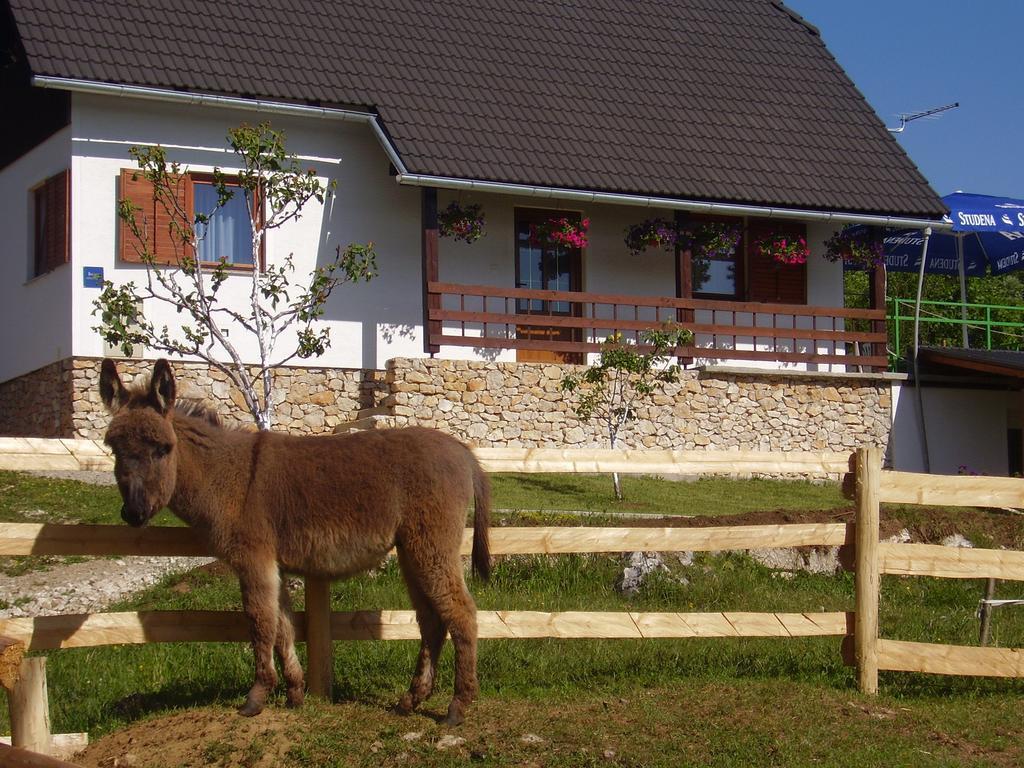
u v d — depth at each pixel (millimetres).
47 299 18906
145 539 7523
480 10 23922
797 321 23438
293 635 7551
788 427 22000
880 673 9195
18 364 20094
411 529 7203
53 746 6887
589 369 18422
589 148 21078
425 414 19266
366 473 7207
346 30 21750
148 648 9555
